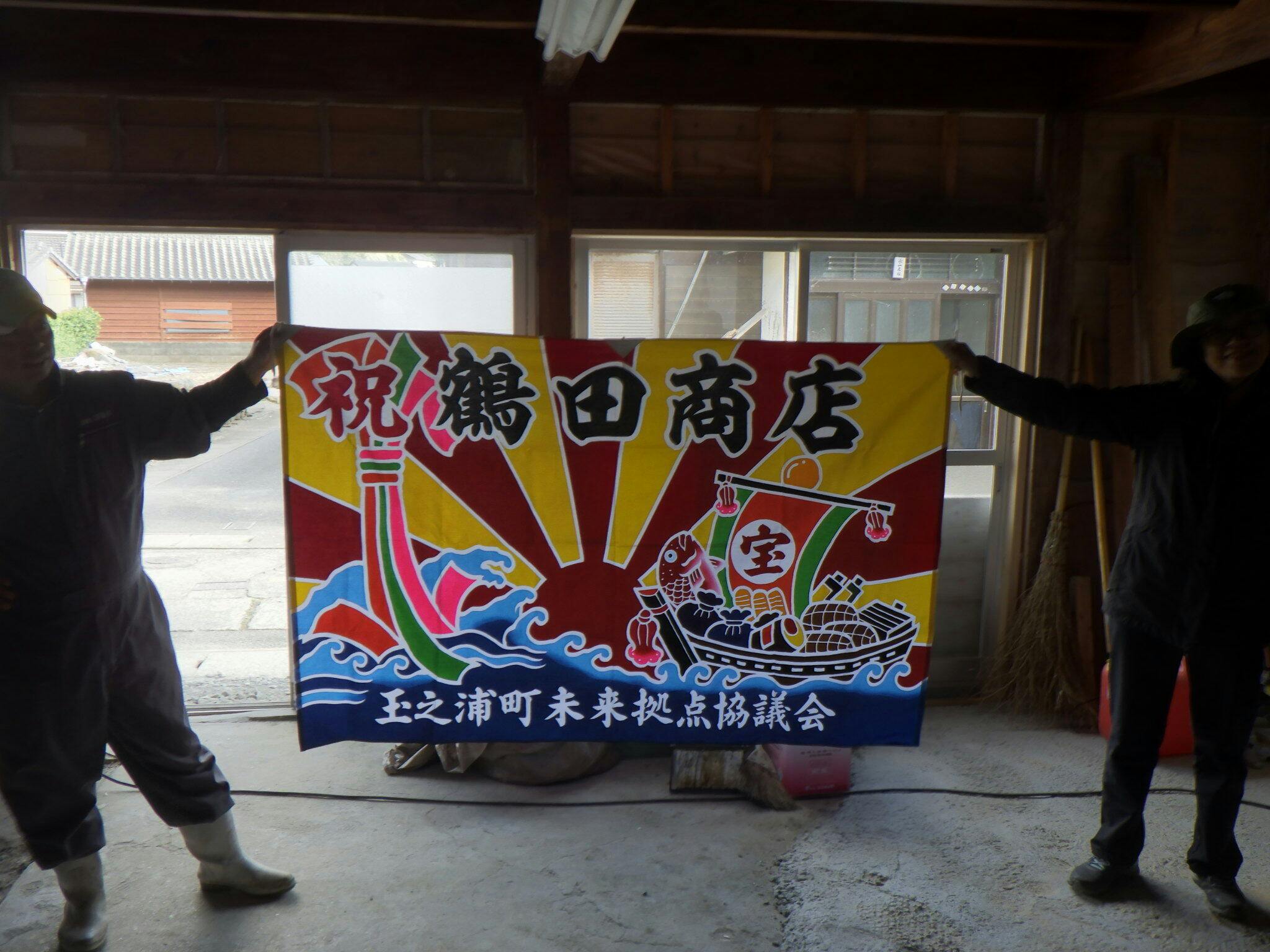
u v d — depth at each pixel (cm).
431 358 256
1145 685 234
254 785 301
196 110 325
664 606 267
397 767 310
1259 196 373
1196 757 236
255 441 1298
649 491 265
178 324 1898
